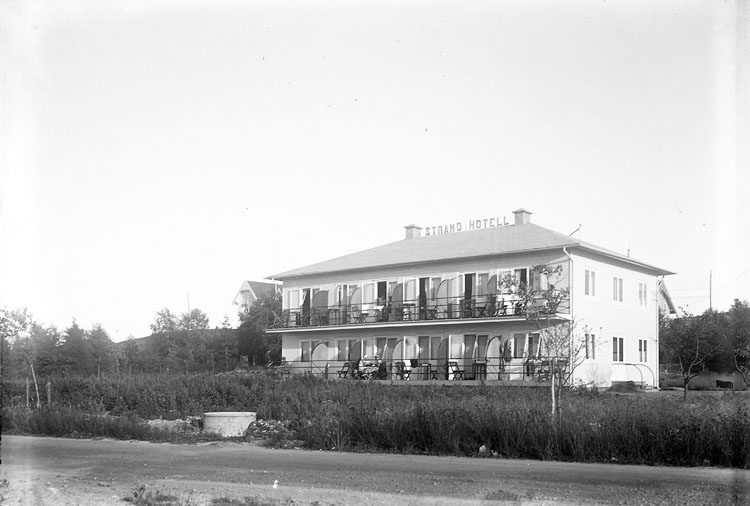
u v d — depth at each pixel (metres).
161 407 27.39
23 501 11.05
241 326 55.31
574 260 36.66
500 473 12.95
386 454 15.92
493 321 37.78
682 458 13.84
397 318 42.69
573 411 17.84
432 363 40.81
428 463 14.27
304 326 46.47
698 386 33.72
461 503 10.52
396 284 43.88
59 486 12.16
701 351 31.25
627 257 39.56
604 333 37.84
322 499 10.88
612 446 14.45
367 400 25.16
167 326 47.62
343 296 46.38
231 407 27.08
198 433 20.58
